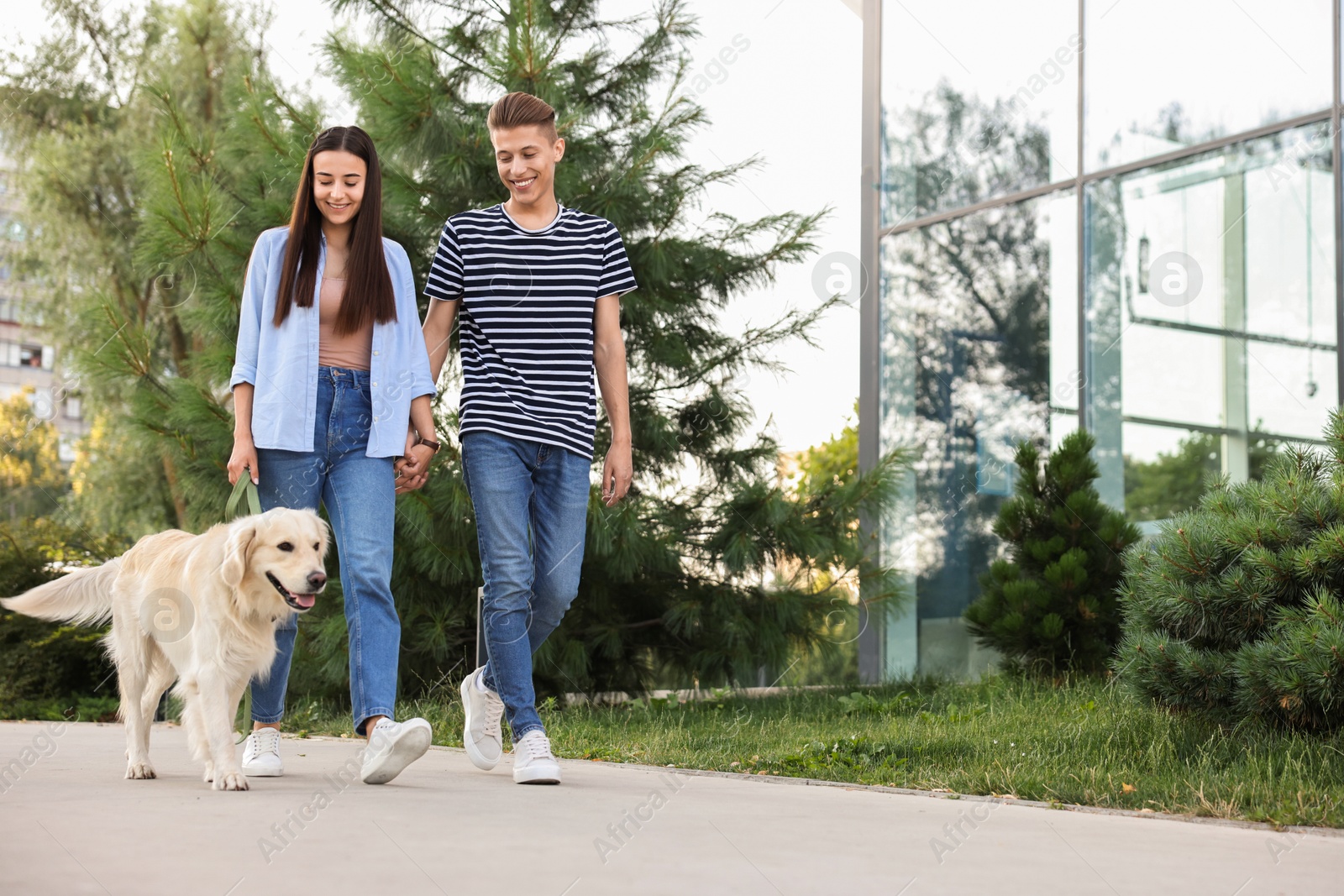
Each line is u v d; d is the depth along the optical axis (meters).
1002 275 8.38
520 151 3.20
